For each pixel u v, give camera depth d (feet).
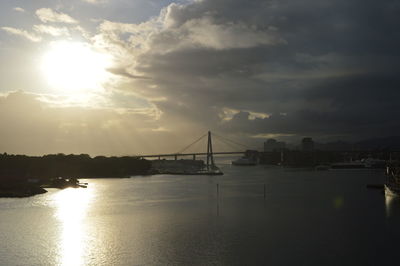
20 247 324.39
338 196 627.05
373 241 324.60
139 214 469.16
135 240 340.80
